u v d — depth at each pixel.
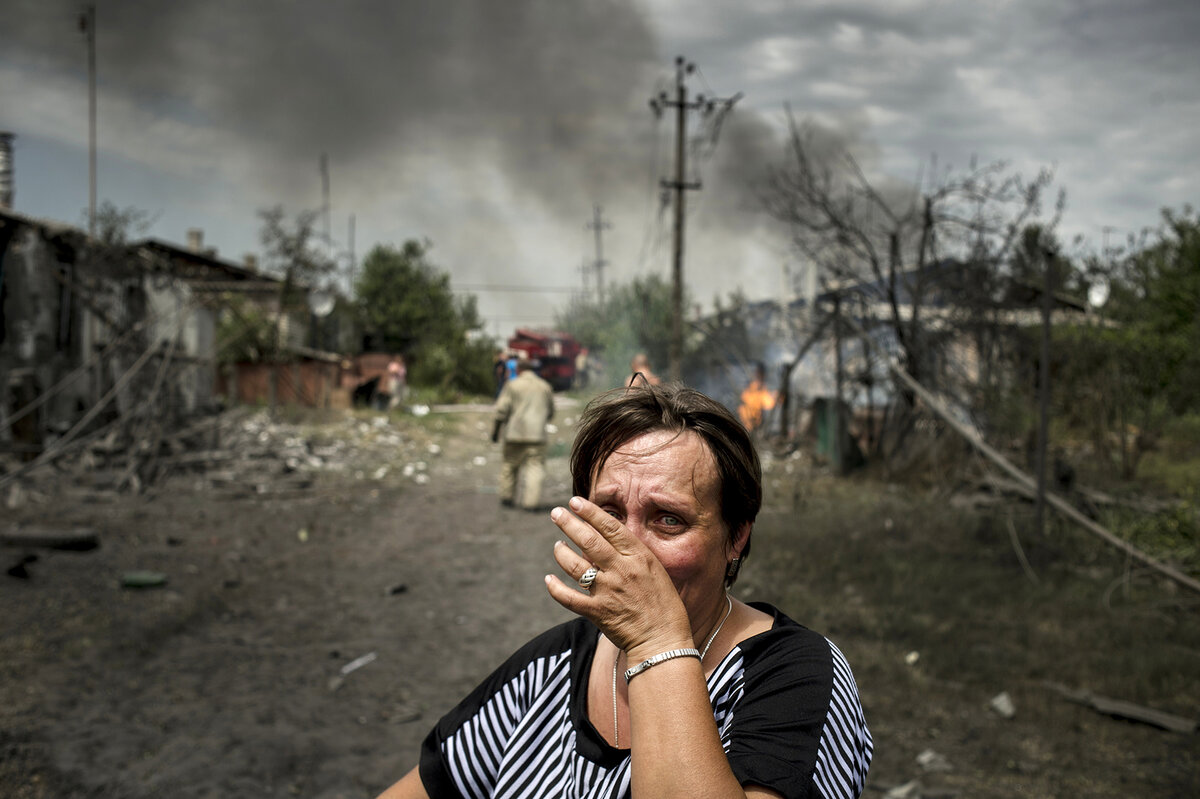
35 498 9.45
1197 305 13.60
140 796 3.51
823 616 6.16
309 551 8.12
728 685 1.07
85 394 14.43
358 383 23.30
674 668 0.88
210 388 17.86
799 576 7.23
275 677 4.95
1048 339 7.90
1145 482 11.05
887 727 4.42
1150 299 13.63
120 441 11.77
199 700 4.54
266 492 10.71
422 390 28.97
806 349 15.02
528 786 1.18
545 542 8.80
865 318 12.94
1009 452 11.16
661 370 25.78
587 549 0.92
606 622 0.91
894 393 12.74
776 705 1.01
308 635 5.74
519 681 1.26
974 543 8.22
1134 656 5.35
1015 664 5.28
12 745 3.82
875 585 6.89
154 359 13.58
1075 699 4.77
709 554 1.06
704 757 0.84
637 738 0.87
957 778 3.88
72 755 3.81
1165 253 15.78
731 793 0.83
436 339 32.75
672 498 1.03
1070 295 12.53
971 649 5.48
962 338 12.20
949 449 11.61
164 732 4.13
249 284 19.69
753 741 0.96
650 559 0.93
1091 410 11.90
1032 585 6.95
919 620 6.07
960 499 9.91
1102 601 6.54
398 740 4.20
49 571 6.66
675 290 20.38
